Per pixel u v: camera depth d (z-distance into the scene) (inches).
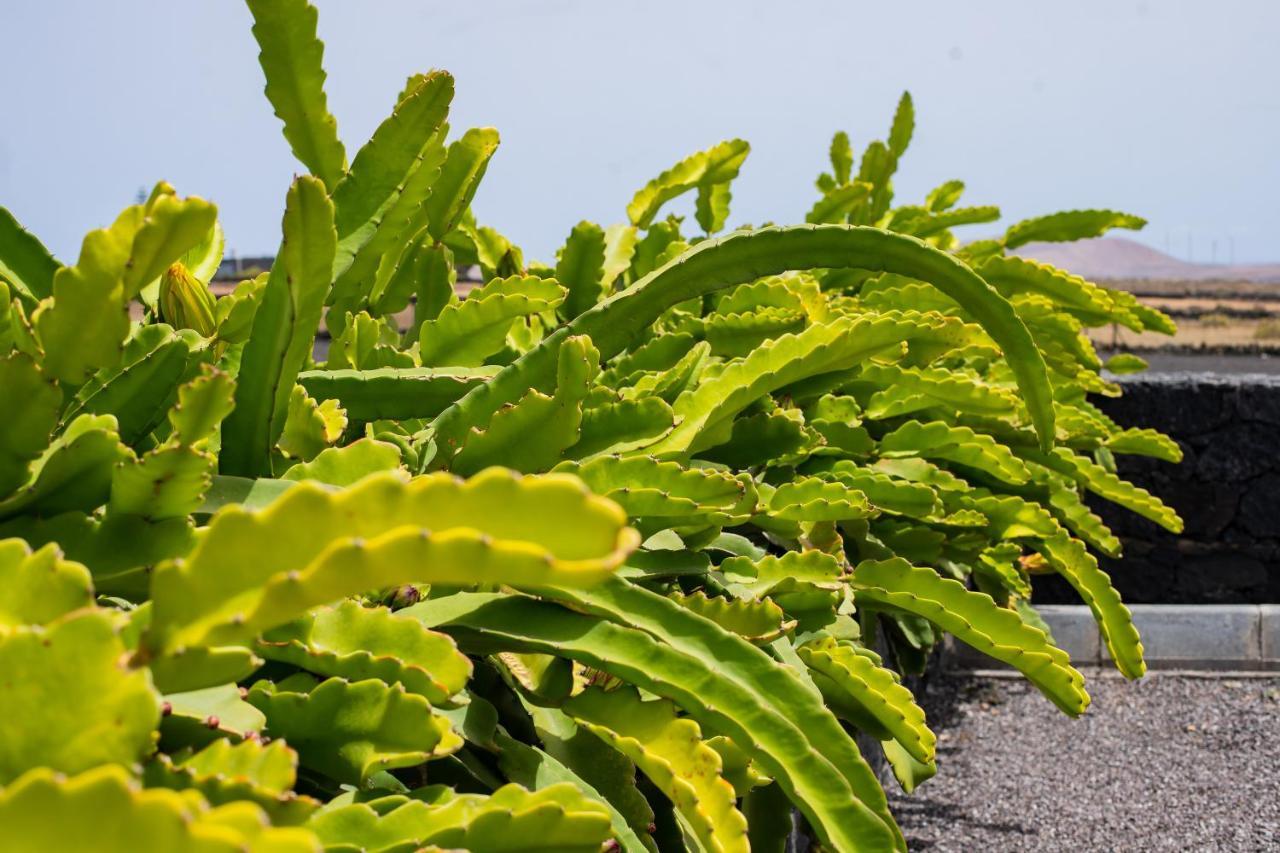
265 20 48.4
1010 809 136.4
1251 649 189.5
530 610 40.3
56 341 31.2
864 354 51.8
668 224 92.2
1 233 47.6
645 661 38.8
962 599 60.9
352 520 22.1
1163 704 175.0
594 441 50.2
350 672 33.7
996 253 135.7
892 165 137.0
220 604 23.4
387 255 63.7
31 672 22.6
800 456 73.9
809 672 60.6
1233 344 1871.3
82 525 32.0
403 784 39.2
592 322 55.5
